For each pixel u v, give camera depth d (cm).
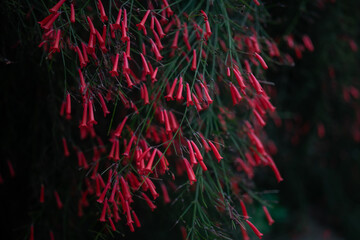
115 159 158
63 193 222
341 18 294
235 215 174
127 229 206
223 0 184
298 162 399
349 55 320
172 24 183
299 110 359
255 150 202
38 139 235
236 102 158
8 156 237
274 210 411
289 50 267
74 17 143
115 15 173
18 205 246
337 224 462
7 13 176
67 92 155
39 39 180
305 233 429
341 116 390
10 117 226
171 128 168
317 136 378
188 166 148
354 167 443
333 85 333
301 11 250
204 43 167
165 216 225
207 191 182
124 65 141
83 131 185
